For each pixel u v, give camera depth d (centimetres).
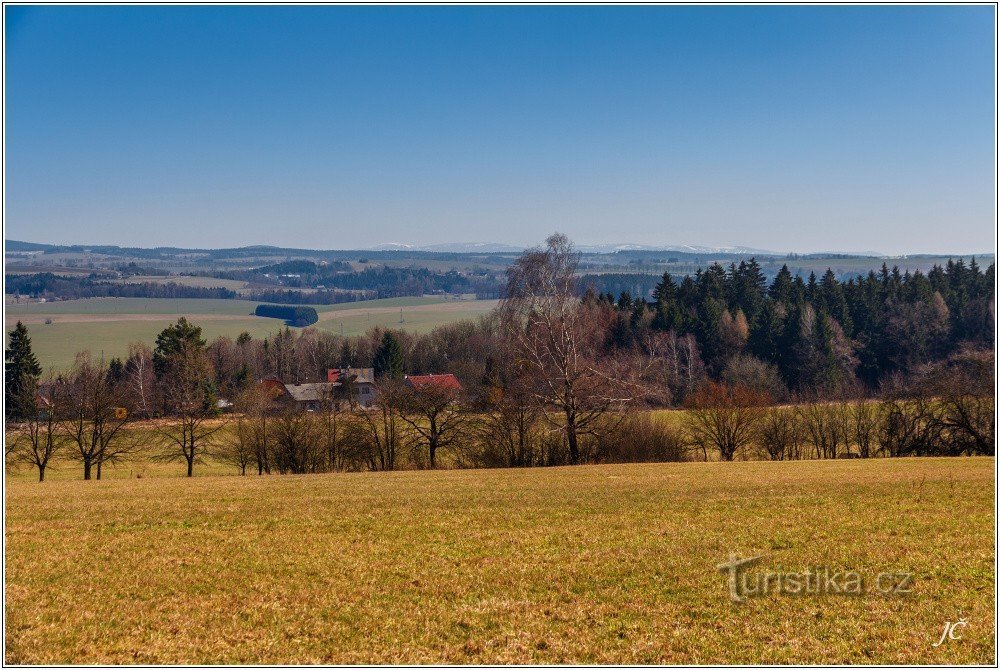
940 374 4662
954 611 1488
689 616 1526
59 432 4897
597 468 3497
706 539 2005
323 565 1869
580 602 1608
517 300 4097
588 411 4134
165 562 1906
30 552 2003
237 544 2066
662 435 4384
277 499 2681
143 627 1516
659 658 1362
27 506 2605
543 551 1947
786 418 4950
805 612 1519
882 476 2825
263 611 1590
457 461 4581
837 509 2264
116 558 1945
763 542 1958
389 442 4706
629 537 2050
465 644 1433
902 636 1405
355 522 2291
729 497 2511
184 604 1628
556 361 4103
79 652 1406
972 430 4319
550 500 2552
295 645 1436
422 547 2008
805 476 2930
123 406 5044
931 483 2589
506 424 4375
